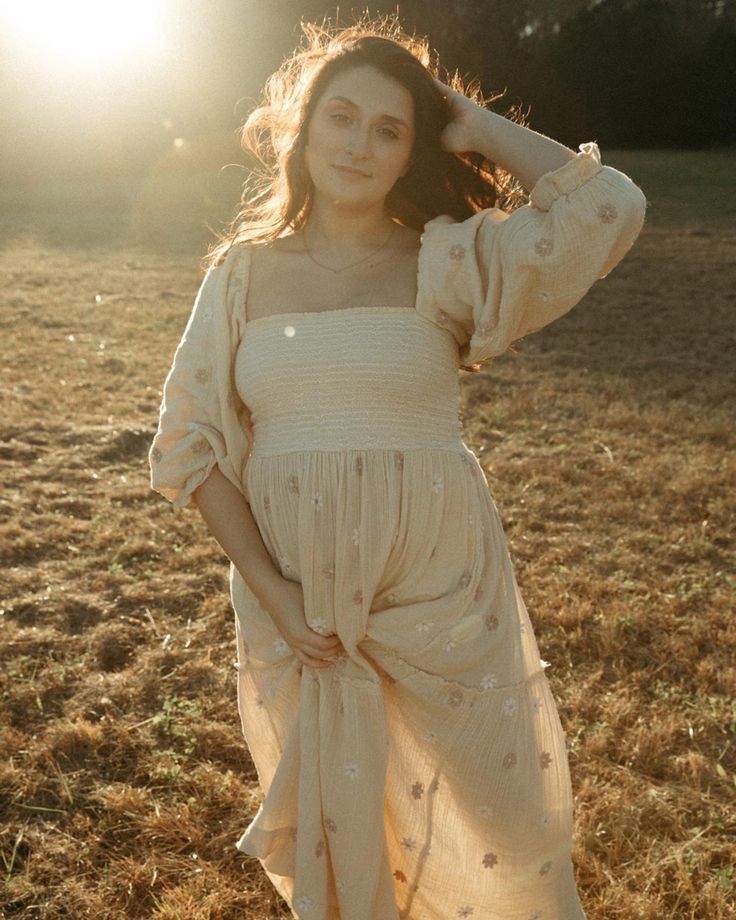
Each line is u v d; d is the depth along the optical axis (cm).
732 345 1122
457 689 208
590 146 193
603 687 407
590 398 872
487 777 213
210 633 449
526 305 199
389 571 204
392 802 223
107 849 310
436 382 206
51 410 826
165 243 1970
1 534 563
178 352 218
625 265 1639
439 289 201
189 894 288
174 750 360
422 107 207
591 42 3381
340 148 204
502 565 220
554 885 229
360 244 213
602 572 523
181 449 213
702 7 3666
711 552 553
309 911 212
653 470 678
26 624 461
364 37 208
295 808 214
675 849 307
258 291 213
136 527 577
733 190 2527
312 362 200
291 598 209
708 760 358
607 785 336
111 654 432
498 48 3300
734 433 769
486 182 224
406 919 239
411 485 200
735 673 410
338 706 208
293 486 202
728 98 3412
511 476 672
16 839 313
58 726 367
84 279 1537
